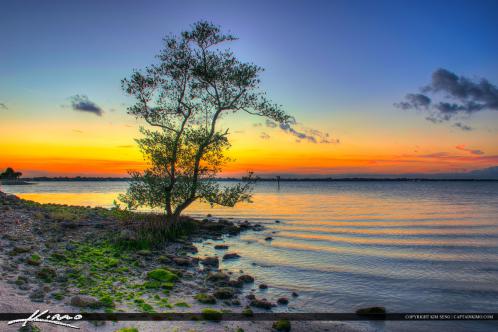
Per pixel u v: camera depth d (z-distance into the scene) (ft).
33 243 49.01
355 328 33.42
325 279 49.96
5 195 91.25
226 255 61.46
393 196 294.66
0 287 30.58
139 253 54.19
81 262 44.14
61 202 184.44
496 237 87.71
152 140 72.90
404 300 41.81
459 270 55.42
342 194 331.77
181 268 51.42
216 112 74.38
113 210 98.63
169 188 75.20
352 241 80.38
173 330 27.66
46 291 31.99
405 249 71.97
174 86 74.84
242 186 75.72
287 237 84.99
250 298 40.22
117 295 34.40
